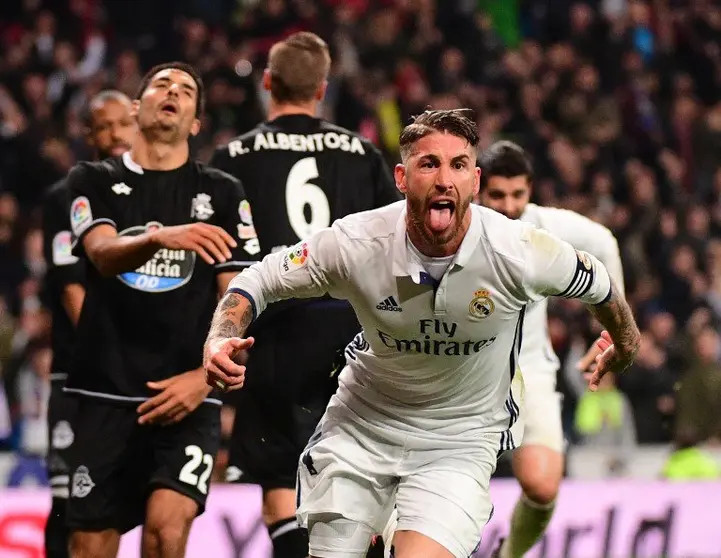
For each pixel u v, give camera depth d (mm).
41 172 37312
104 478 14242
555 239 11492
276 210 15562
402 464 12297
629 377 31766
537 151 42844
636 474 29812
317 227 15617
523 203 16562
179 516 13914
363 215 11734
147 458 14352
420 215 11102
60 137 38500
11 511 21562
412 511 12016
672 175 45719
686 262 39844
